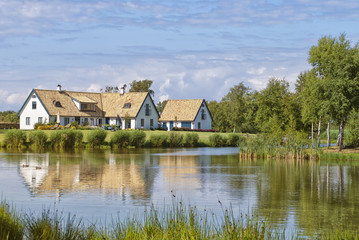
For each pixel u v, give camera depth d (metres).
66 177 32.47
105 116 101.56
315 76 63.81
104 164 42.00
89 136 64.25
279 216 20.22
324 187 28.98
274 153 51.28
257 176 34.50
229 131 115.19
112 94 107.06
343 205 22.91
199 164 43.81
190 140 75.50
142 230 13.42
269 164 44.41
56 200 23.48
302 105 71.12
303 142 50.91
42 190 26.67
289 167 41.59
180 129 100.69
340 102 55.34
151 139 71.19
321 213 20.92
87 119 97.94
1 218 13.09
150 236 12.88
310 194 26.25
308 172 37.44
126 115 98.00
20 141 63.00
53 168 38.06
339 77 55.62
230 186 29.16
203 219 18.64
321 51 63.66
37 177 32.31
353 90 55.28
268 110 75.50
